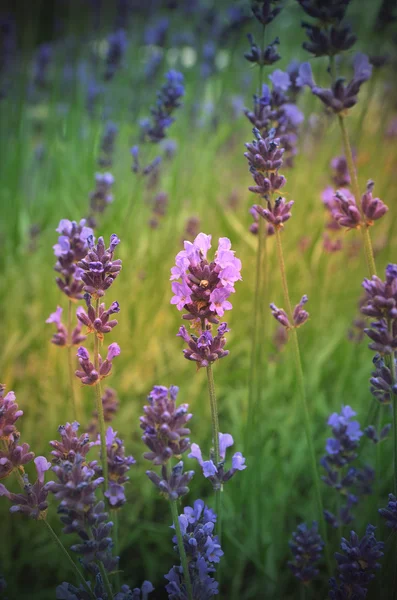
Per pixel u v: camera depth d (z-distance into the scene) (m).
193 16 1.03
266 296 0.49
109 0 0.99
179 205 0.68
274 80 0.41
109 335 0.58
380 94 0.77
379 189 0.69
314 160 0.74
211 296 0.31
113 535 0.34
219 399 0.56
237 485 0.45
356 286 0.63
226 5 1.00
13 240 0.74
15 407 0.31
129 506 0.47
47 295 0.63
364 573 0.32
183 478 0.30
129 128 0.84
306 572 0.36
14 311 0.64
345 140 0.35
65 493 0.29
